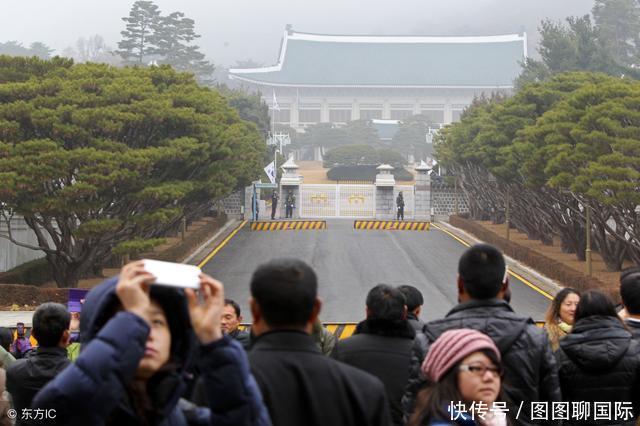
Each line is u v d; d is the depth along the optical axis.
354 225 110.94
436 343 8.23
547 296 62.72
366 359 12.84
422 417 8.06
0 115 59.81
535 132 73.25
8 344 20.27
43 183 58.91
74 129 60.22
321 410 7.49
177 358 6.69
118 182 60.78
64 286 64.06
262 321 7.90
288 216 136.88
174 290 6.58
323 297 61.00
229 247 90.31
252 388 6.73
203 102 73.19
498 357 8.06
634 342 12.03
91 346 6.24
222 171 78.56
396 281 68.62
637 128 60.91
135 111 63.78
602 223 66.69
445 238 100.44
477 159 105.62
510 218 107.00
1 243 70.56
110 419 6.54
